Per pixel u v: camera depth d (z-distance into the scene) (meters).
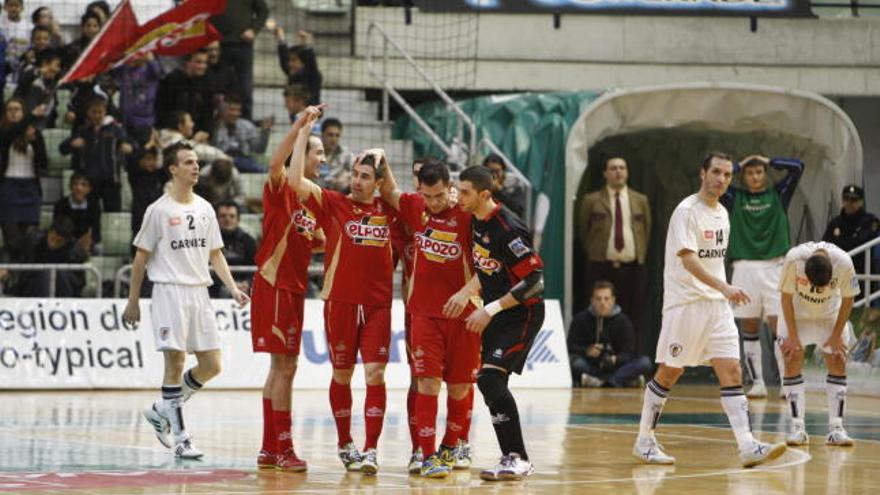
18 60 39.38
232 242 34.00
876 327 33.94
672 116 39.44
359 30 42.34
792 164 33.41
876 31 42.59
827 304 22.48
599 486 16.31
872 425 26.17
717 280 18.44
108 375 32.56
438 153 39.94
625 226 38.25
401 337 35.25
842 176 38.66
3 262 35.19
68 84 37.53
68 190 36.91
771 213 33.53
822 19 42.44
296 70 38.66
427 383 17.14
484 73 42.22
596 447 21.11
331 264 17.67
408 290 18.03
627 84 42.28
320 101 40.50
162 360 33.09
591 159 44.72
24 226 34.94
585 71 42.28
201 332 19.77
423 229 17.48
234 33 38.50
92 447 20.06
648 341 45.12
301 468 17.59
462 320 17.30
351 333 17.69
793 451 21.16
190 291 19.69
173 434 19.30
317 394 32.09
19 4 39.38
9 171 34.81
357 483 16.38
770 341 40.19
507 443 16.95
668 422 26.06
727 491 15.99
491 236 16.94
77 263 34.03
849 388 34.19
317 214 17.73
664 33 42.38
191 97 37.59
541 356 36.44
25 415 25.27
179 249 19.67
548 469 18.11
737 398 18.86
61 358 32.28
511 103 39.88
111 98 37.62
